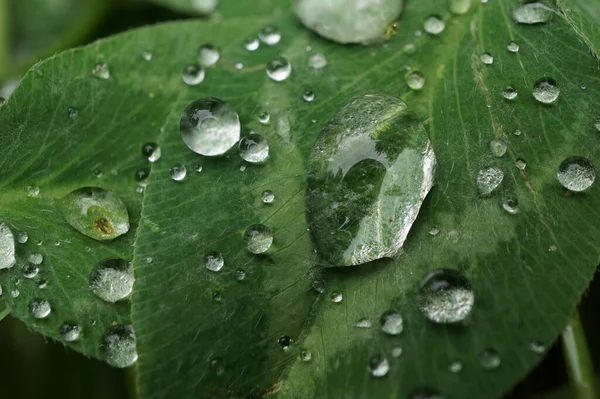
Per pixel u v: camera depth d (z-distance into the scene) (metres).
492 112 0.07
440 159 0.06
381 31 0.07
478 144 0.06
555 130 0.06
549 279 0.06
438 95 0.07
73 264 0.06
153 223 0.06
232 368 0.06
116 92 0.07
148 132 0.07
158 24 0.07
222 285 0.06
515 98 0.07
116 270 0.06
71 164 0.07
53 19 0.08
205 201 0.06
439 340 0.06
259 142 0.07
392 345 0.06
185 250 0.06
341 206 0.06
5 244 0.06
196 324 0.06
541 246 0.06
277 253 0.06
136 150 0.07
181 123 0.07
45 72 0.07
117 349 0.06
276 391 0.06
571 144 0.06
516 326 0.06
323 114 0.07
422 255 0.06
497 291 0.06
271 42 0.07
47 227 0.07
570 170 0.06
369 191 0.06
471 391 0.06
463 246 0.06
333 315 0.06
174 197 0.06
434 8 0.07
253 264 0.06
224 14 0.07
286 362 0.06
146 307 0.06
